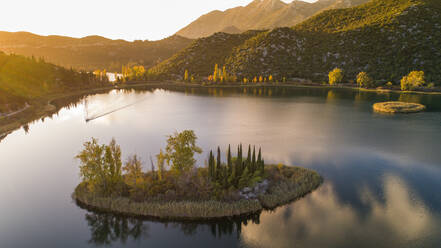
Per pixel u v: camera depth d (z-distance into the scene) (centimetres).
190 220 3591
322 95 15875
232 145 6806
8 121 9338
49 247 3234
